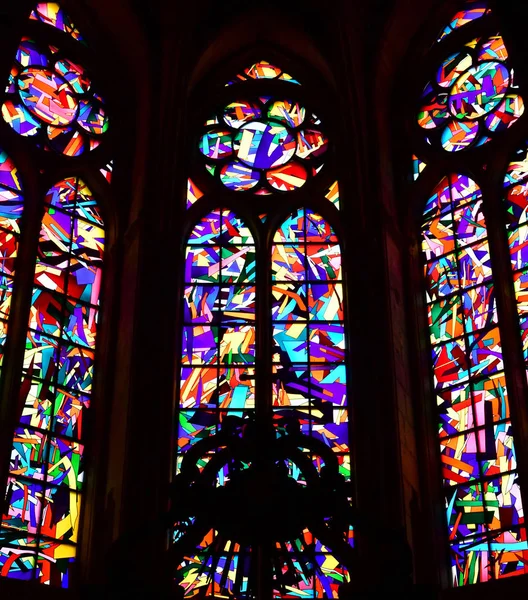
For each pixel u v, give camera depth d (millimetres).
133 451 13906
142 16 17094
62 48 16984
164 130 16344
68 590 13219
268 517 11609
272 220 16344
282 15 17594
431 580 13398
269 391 14922
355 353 14891
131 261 15523
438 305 15477
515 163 15773
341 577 13844
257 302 15656
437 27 17516
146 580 11562
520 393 14164
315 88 17609
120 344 15000
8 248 15094
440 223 16047
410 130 16984
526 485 13523
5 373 14188
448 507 14125
